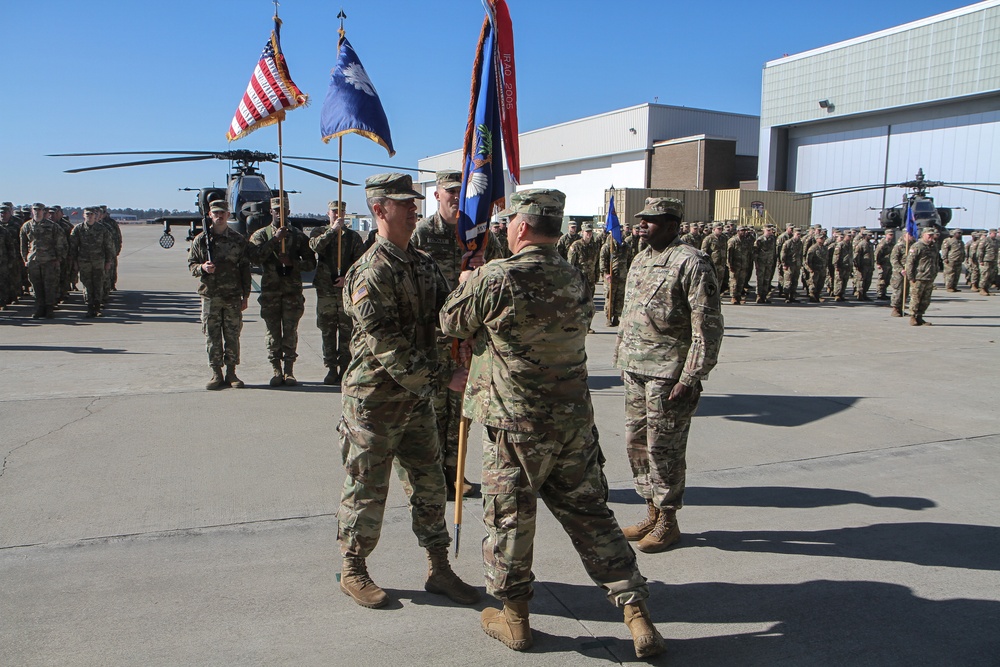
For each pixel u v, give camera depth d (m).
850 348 10.51
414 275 3.09
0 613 3.13
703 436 6.05
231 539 3.92
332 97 4.91
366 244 7.54
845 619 3.20
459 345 3.25
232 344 7.36
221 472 4.91
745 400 7.27
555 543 3.98
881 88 34.28
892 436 6.06
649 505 4.07
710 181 40.75
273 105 6.73
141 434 5.73
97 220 13.55
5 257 13.88
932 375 8.53
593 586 3.49
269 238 7.33
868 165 36.06
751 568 3.71
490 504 2.81
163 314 13.59
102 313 13.64
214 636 2.99
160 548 3.79
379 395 3.10
